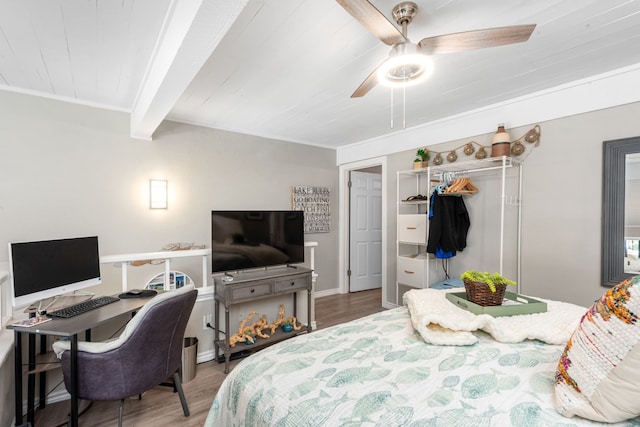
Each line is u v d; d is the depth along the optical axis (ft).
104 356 5.15
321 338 4.64
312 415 3.00
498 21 5.55
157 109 7.77
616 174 7.63
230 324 9.16
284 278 9.26
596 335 2.85
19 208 8.46
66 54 6.64
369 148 14.47
